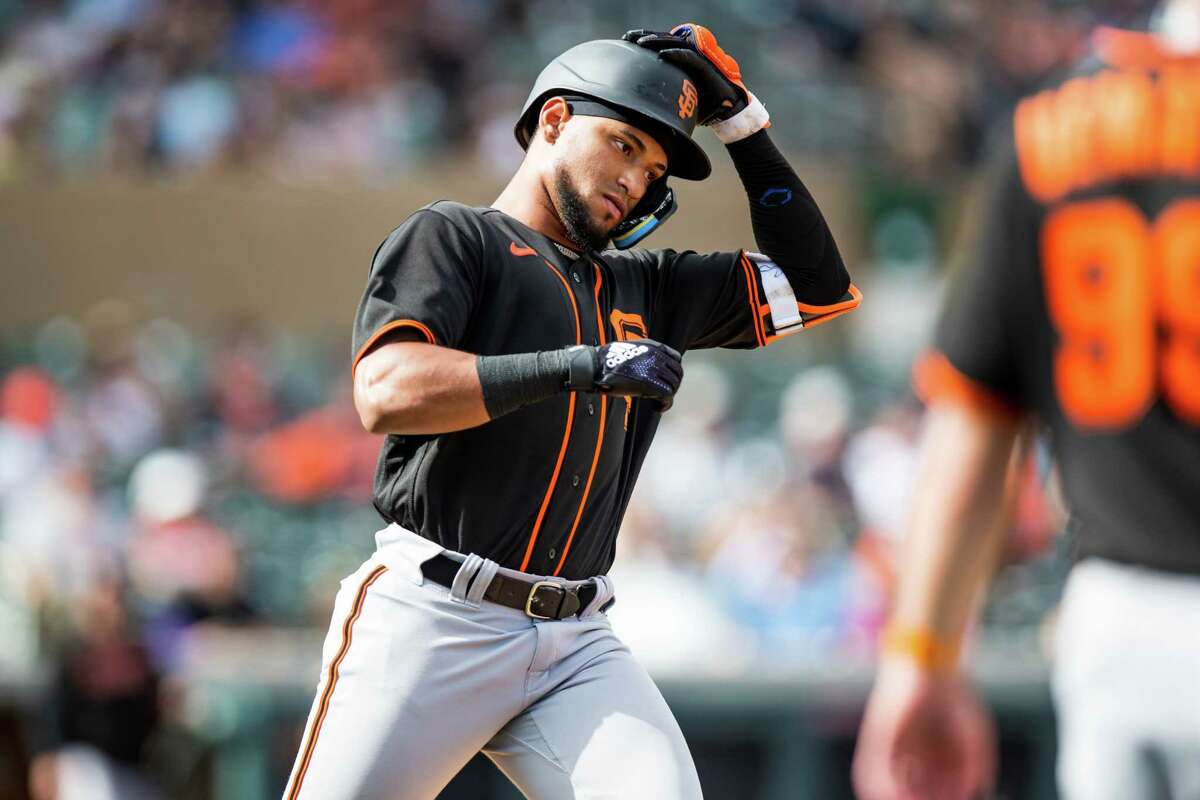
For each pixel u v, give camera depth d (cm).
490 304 988
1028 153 770
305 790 1001
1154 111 734
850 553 2831
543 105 1034
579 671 1020
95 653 2305
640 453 1079
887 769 805
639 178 1015
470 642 985
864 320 4544
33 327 4353
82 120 4541
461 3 5091
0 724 2234
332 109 4694
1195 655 716
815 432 3388
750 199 1114
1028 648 2770
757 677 2295
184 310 4406
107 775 2311
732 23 5366
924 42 5488
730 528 2842
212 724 2255
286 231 4475
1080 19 5766
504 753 1030
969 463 799
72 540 2694
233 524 3344
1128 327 733
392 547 1009
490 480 982
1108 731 744
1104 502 743
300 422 3709
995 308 781
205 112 4550
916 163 4941
